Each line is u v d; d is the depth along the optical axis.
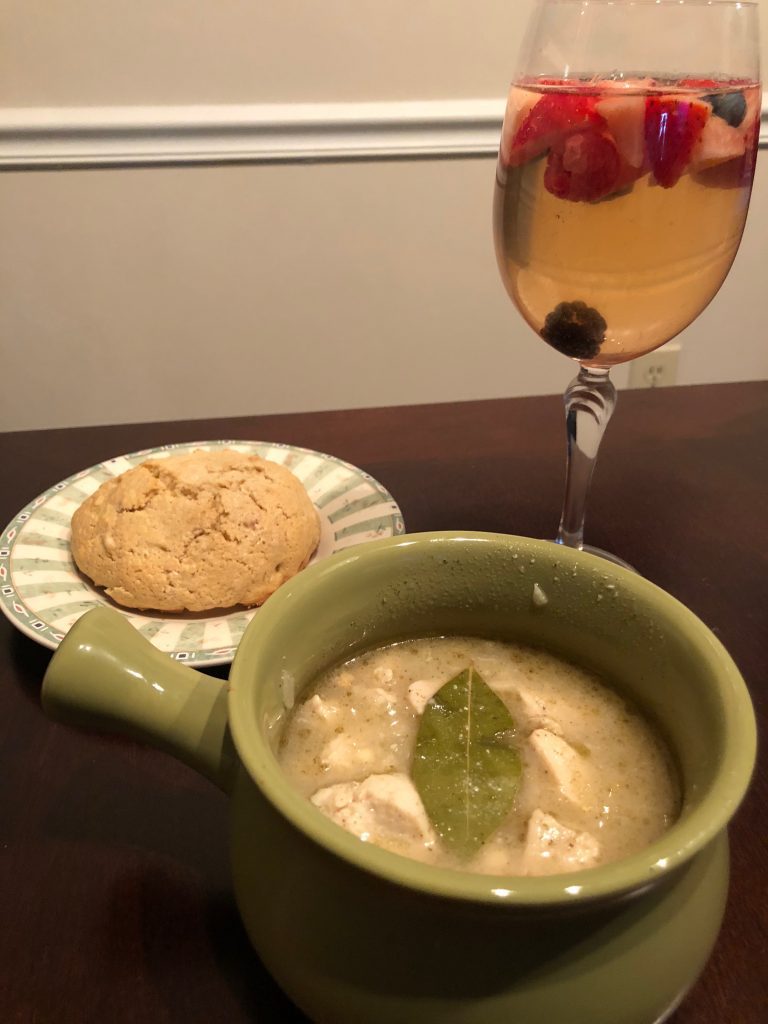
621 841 0.32
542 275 0.54
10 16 1.16
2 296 1.38
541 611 0.39
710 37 0.53
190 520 0.62
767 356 1.72
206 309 1.43
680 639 0.33
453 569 0.39
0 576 0.59
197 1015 0.34
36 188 1.29
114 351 1.45
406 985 0.27
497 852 0.32
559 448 0.81
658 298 0.53
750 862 0.40
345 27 1.24
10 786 0.44
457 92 1.32
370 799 0.33
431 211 1.41
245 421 0.86
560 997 0.27
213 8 1.19
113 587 0.60
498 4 1.26
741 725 0.29
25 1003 0.34
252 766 0.26
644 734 0.36
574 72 0.54
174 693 0.34
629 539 0.68
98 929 0.37
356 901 0.27
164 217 1.34
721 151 0.48
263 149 1.30
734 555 0.66
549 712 0.37
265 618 0.33
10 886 0.39
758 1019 0.34
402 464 0.78
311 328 1.48
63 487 0.70
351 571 0.37
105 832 0.42
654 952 0.28
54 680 0.33
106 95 1.24
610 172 0.48
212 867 0.40
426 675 0.39
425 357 1.55
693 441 0.83
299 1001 0.30
